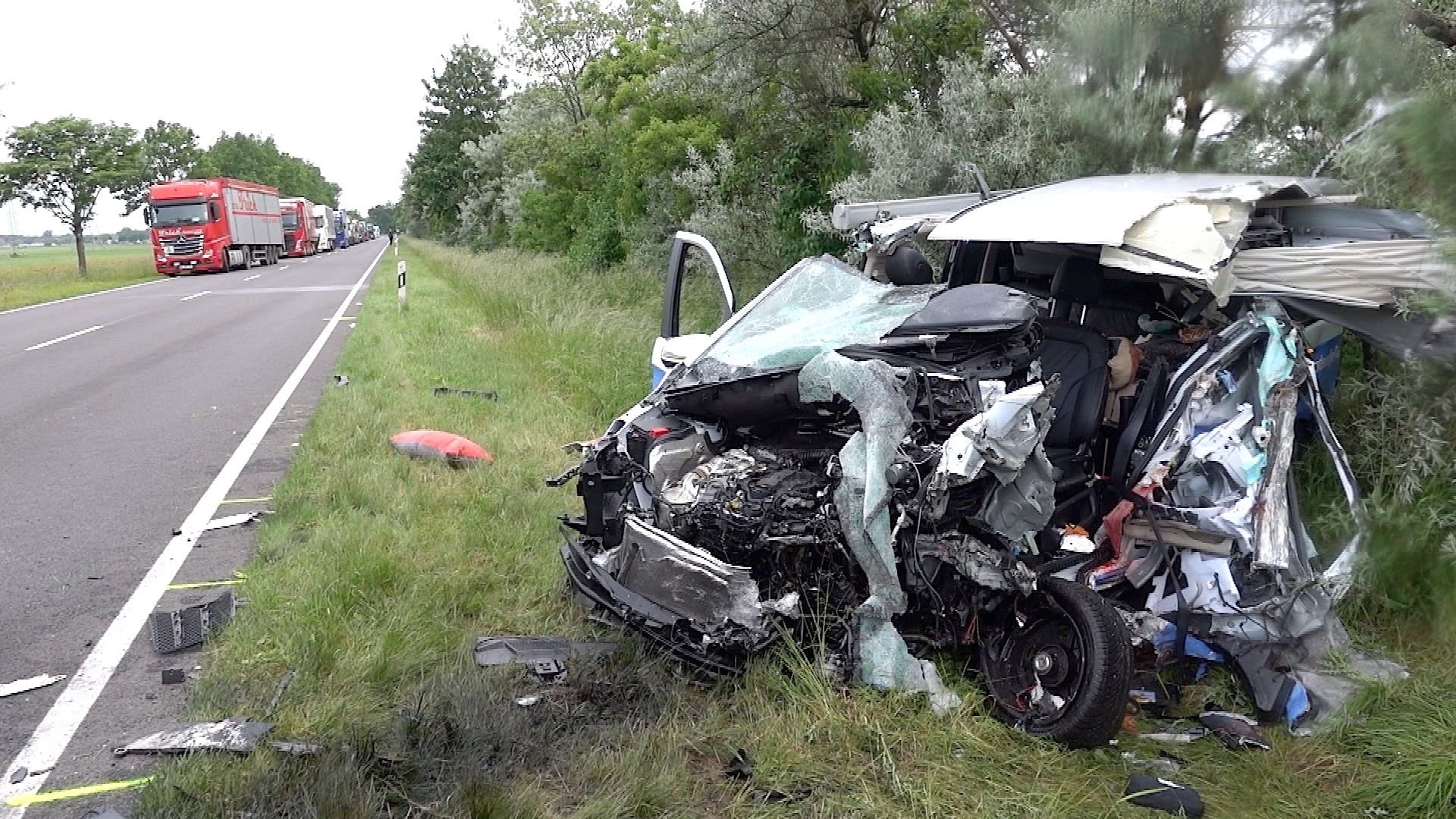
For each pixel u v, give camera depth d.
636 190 18.42
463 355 11.66
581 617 4.59
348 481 6.30
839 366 3.94
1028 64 9.04
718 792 3.35
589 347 11.40
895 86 11.01
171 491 6.73
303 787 3.08
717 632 3.83
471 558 5.27
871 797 3.28
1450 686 3.83
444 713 3.56
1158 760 3.60
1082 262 4.85
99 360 13.20
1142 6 5.84
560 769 3.38
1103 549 4.21
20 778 3.36
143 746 3.49
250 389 10.59
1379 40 4.51
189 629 4.39
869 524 3.71
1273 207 4.63
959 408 3.86
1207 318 4.64
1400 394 4.44
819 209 11.12
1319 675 3.91
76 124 33.81
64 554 5.53
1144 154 6.09
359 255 54.66
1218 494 4.15
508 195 35.06
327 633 4.18
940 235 4.79
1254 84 5.41
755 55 12.58
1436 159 3.86
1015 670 3.83
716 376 4.42
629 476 4.50
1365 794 3.34
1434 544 4.23
